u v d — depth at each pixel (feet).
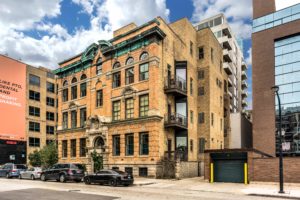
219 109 145.48
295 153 121.60
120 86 110.42
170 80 106.22
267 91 133.90
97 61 122.01
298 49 129.39
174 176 94.68
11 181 92.89
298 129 122.72
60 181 90.07
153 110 98.12
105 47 119.34
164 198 49.47
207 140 125.18
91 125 118.62
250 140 187.62
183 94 111.86
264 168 82.17
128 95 107.04
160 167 96.37
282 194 58.34
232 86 211.00
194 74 130.62
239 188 70.08
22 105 201.05
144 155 98.89
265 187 71.61
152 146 96.94
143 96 103.19
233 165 86.53
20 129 197.67
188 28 128.06
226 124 162.71
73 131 129.59
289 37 133.18
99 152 112.47
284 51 133.49
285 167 79.56
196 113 128.57
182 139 112.57
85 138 123.95
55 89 238.07
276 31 136.36
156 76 99.91
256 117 134.31
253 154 83.61
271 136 128.88
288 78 129.90
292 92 127.54
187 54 124.77
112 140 109.91
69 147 131.03
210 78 131.44
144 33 102.42
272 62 135.33
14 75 196.95
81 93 129.29
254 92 137.18
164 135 102.53
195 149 123.34
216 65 145.07
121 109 108.37
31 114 210.18
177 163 94.63
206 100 129.18
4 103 187.62
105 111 113.91
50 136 225.56
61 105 139.23
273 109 130.62
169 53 110.63
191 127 119.96
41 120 218.79
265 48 138.41
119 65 112.78
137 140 101.45
